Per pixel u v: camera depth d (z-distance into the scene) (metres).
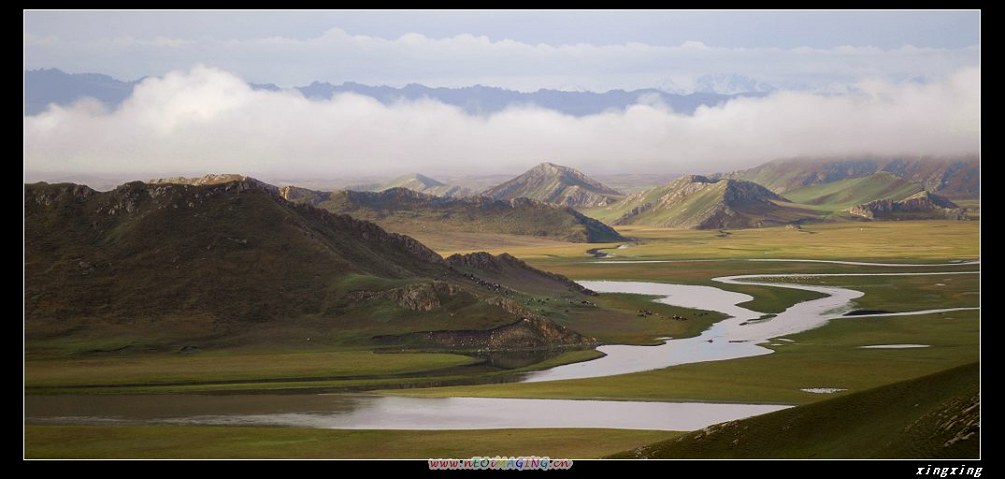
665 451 128.75
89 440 152.12
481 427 163.38
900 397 123.44
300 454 141.00
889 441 113.12
